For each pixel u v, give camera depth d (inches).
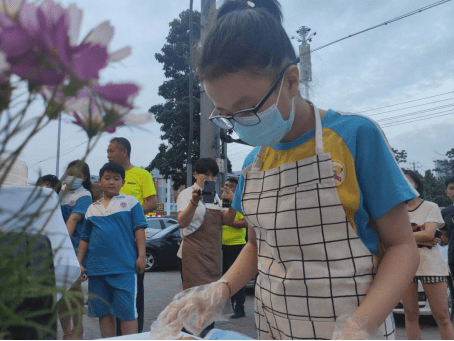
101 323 114.5
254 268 52.1
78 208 123.4
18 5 19.4
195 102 650.2
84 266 117.3
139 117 21.9
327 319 41.7
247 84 39.9
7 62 19.2
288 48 42.1
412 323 127.3
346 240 41.4
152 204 148.4
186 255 125.6
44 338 25.0
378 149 40.9
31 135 20.3
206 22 44.1
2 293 20.2
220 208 133.8
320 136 43.3
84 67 19.6
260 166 50.9
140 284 125.7
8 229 22.0
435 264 122.1
